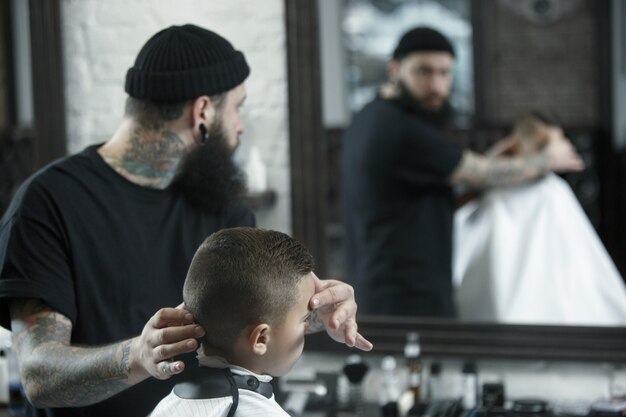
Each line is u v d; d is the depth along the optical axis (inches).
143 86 63.2
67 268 60.9
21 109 103.3
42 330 58.9
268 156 100.0
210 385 50.3
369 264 99.9
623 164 98.7
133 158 64.6
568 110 101.8
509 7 104.2
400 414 89.7
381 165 99.5
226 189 67.5
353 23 100.7
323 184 99.5
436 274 99.3
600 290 95.8
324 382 93.8
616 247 96.5
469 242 99.3
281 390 92.6
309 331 58.9
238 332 50.8
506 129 102.2
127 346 52.9
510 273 98.0
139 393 64.1
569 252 97.3
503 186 99.9
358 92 100.6
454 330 97.3
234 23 98.7
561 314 96.3
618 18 101.8
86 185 62.9
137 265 63.7
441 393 94.8
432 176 100.0
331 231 100.2
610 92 101.4
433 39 101.3
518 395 94.4
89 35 101.0
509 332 95.6
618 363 92.7
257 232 53.0
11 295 58.4
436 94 101.4
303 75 98.1
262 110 99.3
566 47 103.3
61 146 101.4
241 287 50.2
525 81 103.7
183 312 50.8
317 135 99.0
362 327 99.0
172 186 67.3
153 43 64.1
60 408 63.1
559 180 99.2
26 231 59.8
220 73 64.4
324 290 55.1
